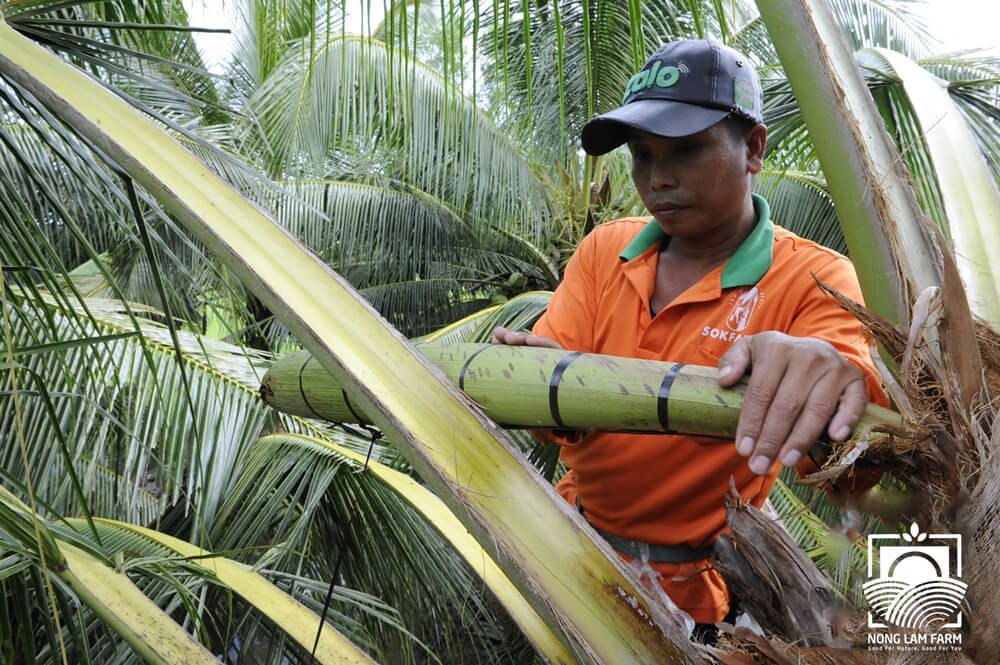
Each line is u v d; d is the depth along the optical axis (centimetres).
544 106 503
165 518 255
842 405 70
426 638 224
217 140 387
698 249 132
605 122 119
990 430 70
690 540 129
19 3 103
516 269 624
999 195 95
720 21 114
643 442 127
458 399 75
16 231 112
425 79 465
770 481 133
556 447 301
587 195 555
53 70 82
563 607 69
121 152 79
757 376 71
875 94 165
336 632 128
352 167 558
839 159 84
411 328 608
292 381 92
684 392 74
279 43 144
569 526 71
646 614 70
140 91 267
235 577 135
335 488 216
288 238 79
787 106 227
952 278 70
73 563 116
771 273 125
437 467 71
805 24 86
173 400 219
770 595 77
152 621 111
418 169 528
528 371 78
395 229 577
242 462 221
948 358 71
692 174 119
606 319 138
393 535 216
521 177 520
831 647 72
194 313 336
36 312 124
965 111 212
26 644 121
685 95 116
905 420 70
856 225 83
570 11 456
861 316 77
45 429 219
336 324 76
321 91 432
